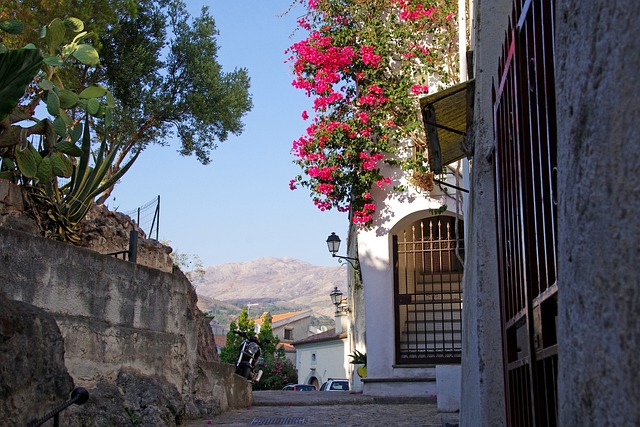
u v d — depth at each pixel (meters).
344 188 14.54
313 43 14.62
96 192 8.27
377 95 14.23
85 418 6.90
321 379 58.41
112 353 7.83
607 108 1.53
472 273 5.49
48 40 7.98
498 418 4.76
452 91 6.16
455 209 14.49
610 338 1.44
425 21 14.30
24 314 4.60
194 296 13.75
